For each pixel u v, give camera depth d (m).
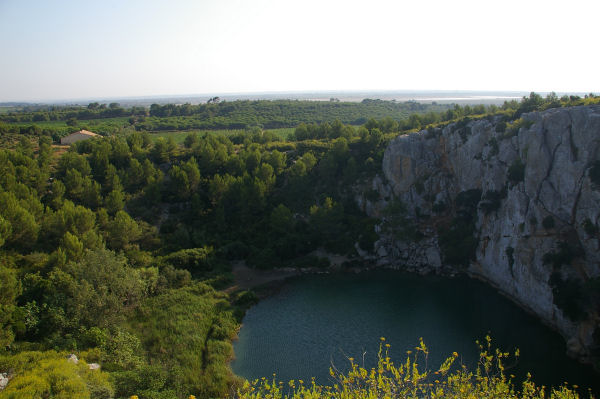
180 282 63.12
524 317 55.56
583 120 54.78
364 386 23.67
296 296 64.31
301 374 44.34
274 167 94.88
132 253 66.19
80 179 77.44
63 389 31.19
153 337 48.22
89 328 44.47
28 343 40.59
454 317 56.69
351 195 89.50
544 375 43.28
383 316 57.47
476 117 80.56
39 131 131.75
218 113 196.00
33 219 60.69
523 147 62.91
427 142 85.31
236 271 72.12
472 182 75.75
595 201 50.84
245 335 52.69
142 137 112.38
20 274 52.34
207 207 87.00
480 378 24.39
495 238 65.62
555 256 52.47
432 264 73.12
